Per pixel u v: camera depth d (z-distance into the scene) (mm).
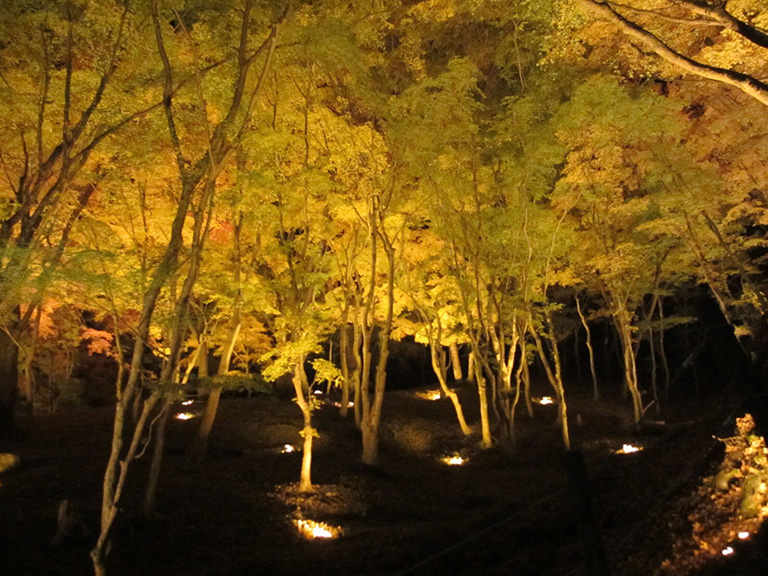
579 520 4324
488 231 17500
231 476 13617
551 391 29484
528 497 13617
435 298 22203
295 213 14711
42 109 9945
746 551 5234
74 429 17016
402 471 16516
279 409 21172
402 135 14938
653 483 8750
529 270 18094
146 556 9164
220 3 11094
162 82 10359
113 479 7723
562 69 15742
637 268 20719
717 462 7332
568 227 18766
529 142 15820
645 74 13547
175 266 8539
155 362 24047
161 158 10992
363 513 12508
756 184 15234
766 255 19125
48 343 22016
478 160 16734
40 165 9711
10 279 7367
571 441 19672
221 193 11578
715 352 4441
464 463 18438
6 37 9977
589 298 29922
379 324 24594
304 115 14422
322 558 9711
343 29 12711
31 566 8219
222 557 9516
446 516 12805
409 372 36625
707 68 7855
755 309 18594
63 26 9914
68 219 10984
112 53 9930
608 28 12930
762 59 10781
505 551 9258
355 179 15109
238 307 12250
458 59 14594
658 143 15578
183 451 15656
